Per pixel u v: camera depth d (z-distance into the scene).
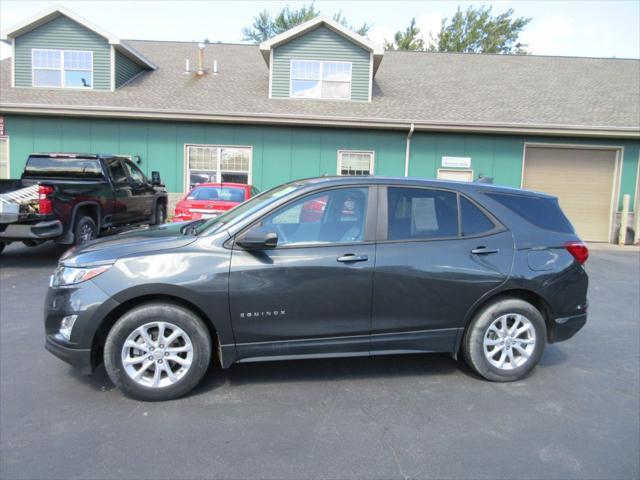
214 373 4.11
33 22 14.68
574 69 18.41
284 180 14.48
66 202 8.40
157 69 17.31
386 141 14.37
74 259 3.63
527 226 4.09
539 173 14.59
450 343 3.97
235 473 2.72
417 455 2.93
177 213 10.29
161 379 3.59
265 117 13.79
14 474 2.67
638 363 4.54
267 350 3.71
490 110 14.67
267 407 3.52
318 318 3.72
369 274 3.74
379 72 17.95
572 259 4.11
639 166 14.20
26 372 4.04
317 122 13.84
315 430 3.21
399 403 3.62
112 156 10.43
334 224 3.83
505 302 3.98
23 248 10.56
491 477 2.72
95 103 13.98
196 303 3.53
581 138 14.24
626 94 15.93
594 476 2.74
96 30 14.74
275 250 3.69
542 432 3.23
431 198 4.01
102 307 3.46
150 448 2.96
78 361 3.50
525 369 4.04
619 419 3.42
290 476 2.71
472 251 3.90
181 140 14.27
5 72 16.48
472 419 3.39
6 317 5.55
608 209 14.66
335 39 15.17
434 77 17.45
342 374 4.15
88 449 2.93
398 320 3.83
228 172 14.45
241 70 17.62
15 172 14.06
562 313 4.10
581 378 4.16
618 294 7.44
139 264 3.52
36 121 13.97
